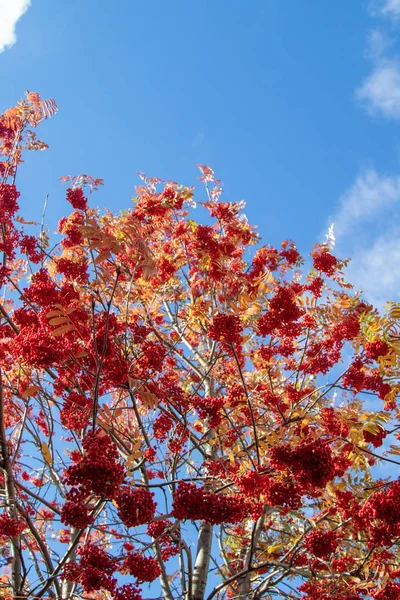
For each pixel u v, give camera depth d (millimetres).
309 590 6617
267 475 6109
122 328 6785
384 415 6430
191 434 8203
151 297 9188
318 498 7309
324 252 8375
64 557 5414
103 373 6320
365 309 7840
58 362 6113
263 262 9070
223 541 8484
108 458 4781
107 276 5246
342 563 6973
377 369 7230
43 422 8820
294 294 7207
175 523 5961
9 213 7625
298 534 8047
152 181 8938
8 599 5684
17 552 6141
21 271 9039
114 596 5461
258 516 6023
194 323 8555
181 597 7035
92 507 5328
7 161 8227
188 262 9336
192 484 5516
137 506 4902
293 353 8383
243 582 7582
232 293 8445
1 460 6203
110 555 5621
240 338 6844
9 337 7926
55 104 8492
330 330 7875
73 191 8094
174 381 8758
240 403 7742
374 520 5918
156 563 5738
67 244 8031
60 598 5723
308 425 7398
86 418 6609
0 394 6223
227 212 8914
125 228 5586
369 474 7191
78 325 6262
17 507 6066
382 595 6262
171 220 9359
